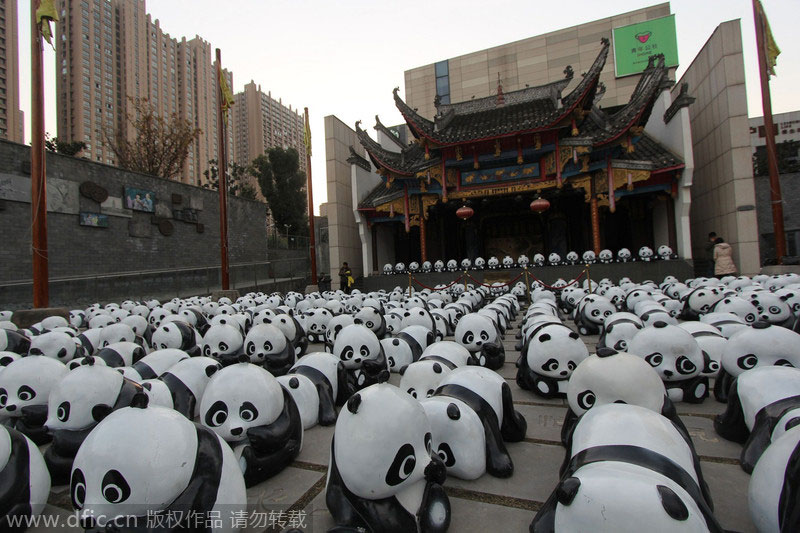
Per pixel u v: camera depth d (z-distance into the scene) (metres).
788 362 5.50
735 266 20.06
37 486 4.02
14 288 19.31
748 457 4.38
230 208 34.06
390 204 27.27
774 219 19.30
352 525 3.35
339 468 3.40
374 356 7.38
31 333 10.49
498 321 11.43
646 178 22.16
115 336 9.38
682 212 22.52
